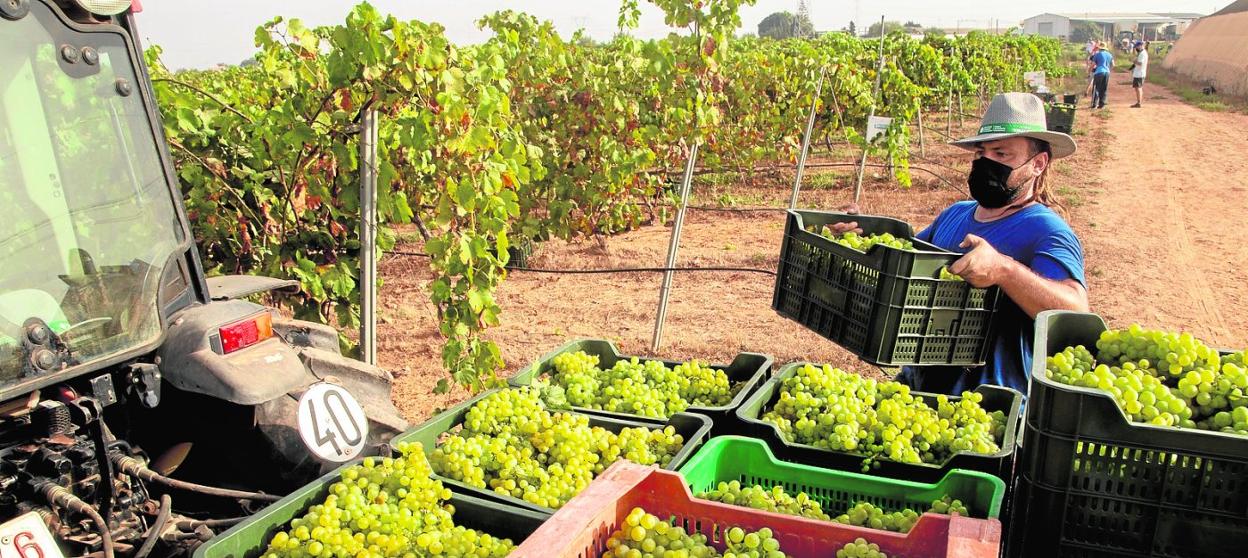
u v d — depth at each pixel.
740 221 12.47
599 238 10.43
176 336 3.22
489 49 5.89
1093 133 23.12
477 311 5.44
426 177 6.32
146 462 3.31
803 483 3.13
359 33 5.02
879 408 3.38
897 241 4.11
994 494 2.78
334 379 3.71
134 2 3.17
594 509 2.28
